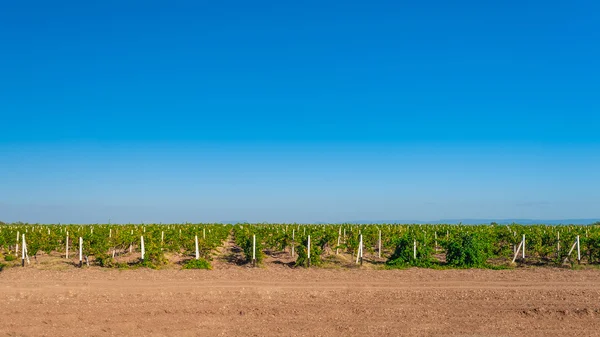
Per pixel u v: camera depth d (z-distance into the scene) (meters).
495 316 14.95
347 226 42.06
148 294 16.98
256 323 14.06
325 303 16.30
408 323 14.17
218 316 14.67
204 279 19.92
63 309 15.08
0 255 26.03
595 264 26.34
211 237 31.50
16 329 13.15
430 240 28.97
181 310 15.13
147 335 12.91
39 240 28.41
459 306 16.05
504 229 37.47
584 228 42.81
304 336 12.99
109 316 14.45
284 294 17.39
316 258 24.86
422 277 21.05
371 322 14.24
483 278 20.86
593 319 14.76
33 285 18.27
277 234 32.41
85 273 21.34
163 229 38.91
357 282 19.70
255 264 25.05
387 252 32.62
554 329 13.74
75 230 36.66
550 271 23.28
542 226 44.47
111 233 34.44
